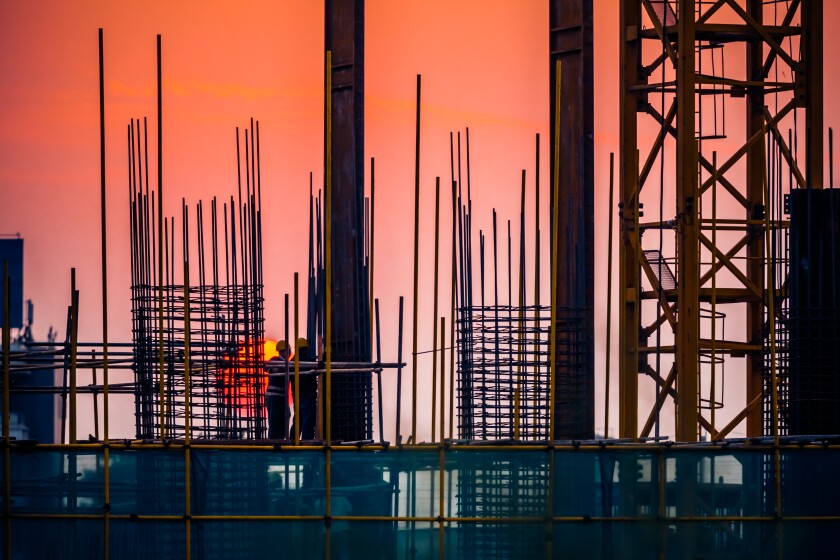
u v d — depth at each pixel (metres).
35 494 58.75
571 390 80.56
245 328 74.06
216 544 58.41
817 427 71.94
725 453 59.72
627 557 59.03
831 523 59.53
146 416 72.00
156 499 58.72
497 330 72.44
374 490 58.94
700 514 59.34
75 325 59.78
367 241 84.56
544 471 59.31
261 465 58.78
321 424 71.56
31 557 58.62
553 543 58.94
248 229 79.19
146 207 74.69
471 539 58.78
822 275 72.62
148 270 73.75
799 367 72.38
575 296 83.62
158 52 61.47
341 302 85.50
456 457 59.31
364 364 71.69
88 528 58.72
